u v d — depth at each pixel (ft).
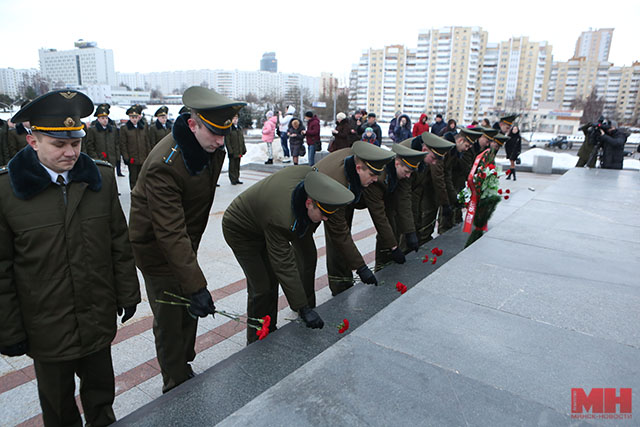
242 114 143.84
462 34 323.98
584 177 26.14
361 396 5.55
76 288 6.56
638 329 7.42
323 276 15.38
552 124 253.44
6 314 6.12
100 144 29.27
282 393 5.61
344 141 32.76
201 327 11.84
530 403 5.43
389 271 13.05
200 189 7.95
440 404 5.40
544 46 332.19
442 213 18.58
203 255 17.43
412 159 10.98
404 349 6.63
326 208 7.75
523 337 7.07
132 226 8.05
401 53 345.72
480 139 18.04
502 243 12.42
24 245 6.16
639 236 13.38
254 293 10.10
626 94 366.43
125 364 10.19
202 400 7.24
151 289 8.41
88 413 7.35
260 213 8.64
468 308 8.07
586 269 10.36
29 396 9.07
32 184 6.05
